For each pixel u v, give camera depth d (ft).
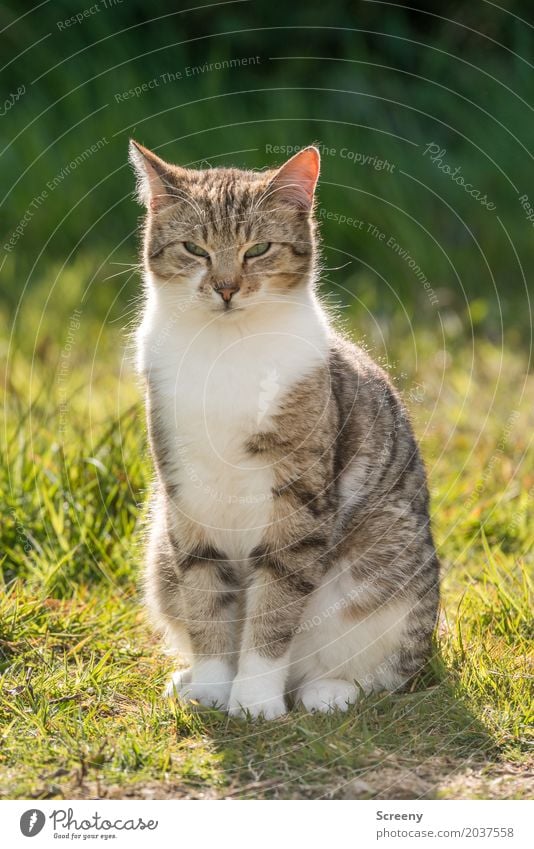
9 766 13.34
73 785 12.99
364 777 13.26
